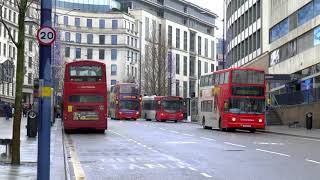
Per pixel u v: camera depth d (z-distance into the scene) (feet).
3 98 326.03
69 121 120.26
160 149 77.61
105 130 134.21
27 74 370.32
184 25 531.09
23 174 44.75
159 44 364.17
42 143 35.58
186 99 257.96
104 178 46.80
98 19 456.45
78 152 73.10
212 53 594.65
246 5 246.68
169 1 509.35
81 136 110.22
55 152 67.21
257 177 46.83
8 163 52.80
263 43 214.90
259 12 222.28
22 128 125.29
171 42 499.51
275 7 197.06
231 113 130.21
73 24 449.06
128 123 189.57
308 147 82.23
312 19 155.74
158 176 47.96
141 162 60.03
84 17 452.76
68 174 47.55
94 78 121.90
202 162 59.77
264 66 209.36
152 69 358.02
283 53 187.01
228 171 51.34
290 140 100.83
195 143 89.66
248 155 68.18
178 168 54.08
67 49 443.73
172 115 223.92
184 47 528.63
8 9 337.52
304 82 163.43
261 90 131.34
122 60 455.63
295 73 171.12
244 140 98.84
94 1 459.73
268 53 206.08
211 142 92.32
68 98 120.98
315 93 149.59
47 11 36.58
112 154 70.03
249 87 130.93
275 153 71.15
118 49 456.45
